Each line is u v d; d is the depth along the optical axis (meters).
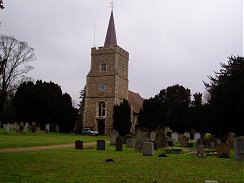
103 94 50.53
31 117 46.28
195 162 14.79
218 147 18.03
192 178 10.23
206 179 10.09
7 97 50.72
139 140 20.58
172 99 55.06
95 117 50.34
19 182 8.94
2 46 45.28
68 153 17.78
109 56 51.31
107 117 49.47
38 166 12.17
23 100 45.84
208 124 32.78
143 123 48.06
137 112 54.94
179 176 10.58
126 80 54.03
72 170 11.37
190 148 25.45
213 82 32.59
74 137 36.22
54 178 9.69
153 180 9.76
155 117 47.84
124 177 10.17
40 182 9.02
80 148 21.58
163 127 49.22
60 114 47.59
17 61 46.25
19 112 46.41
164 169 12.19
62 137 34.34
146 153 17.69
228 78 28.41
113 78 50.28
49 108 46.53
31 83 47.59
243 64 28.11
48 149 20.45
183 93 55.41
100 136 43.97
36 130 40.44
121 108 46.28
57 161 13.91
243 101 26.58
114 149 22.25
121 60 52.56
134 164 13.52
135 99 59.66
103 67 51.56
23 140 25.88
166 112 51.84
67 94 49.41
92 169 11.73
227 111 27.80
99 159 15.10
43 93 46.97
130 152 19.84
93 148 22.38
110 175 10.52
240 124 27.44
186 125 48.81
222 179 10.14
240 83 26.77
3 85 45.19
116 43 53.97
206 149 22.97
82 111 53.81
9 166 12.00
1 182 8.88
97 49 52.22
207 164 14.12
